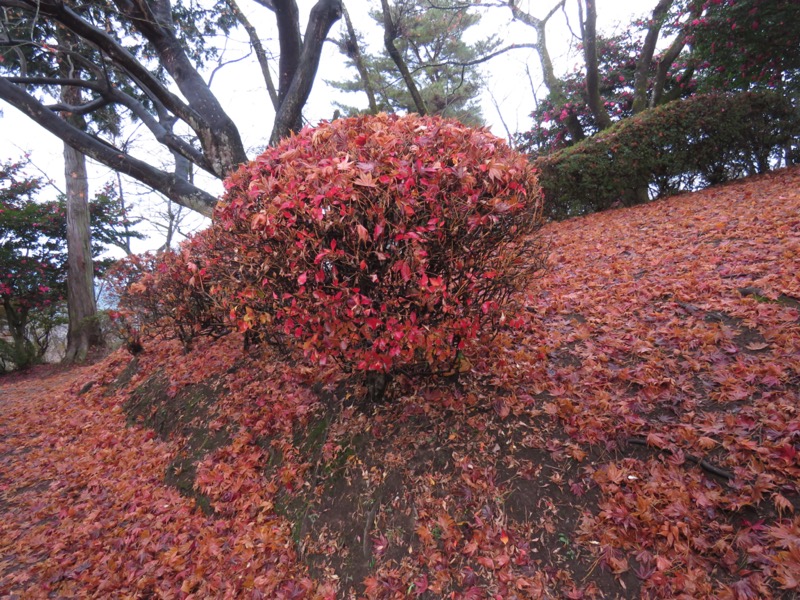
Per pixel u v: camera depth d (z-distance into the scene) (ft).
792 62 29.14
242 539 10.13
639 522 7.59
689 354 10.72
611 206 30.27
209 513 11.43
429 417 10.81
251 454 12.41
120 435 17.17
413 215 8.34
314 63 22.18
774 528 6.77
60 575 10.47
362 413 11.56
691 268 14.97
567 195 29.50
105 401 20.86
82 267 43.45
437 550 8.36
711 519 7.28
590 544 7.63
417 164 8.18
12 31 24.00
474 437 10.09
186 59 22.06
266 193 9.22
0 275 43.19
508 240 9.43
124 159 21.86
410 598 7.91
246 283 10.48
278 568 9.34
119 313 19.49
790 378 9.04
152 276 17.57
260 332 14.44
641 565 7.11
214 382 16.38
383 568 8.50
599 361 11.43
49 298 47.62
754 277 13.17
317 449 11.30
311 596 8.63
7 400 29.81
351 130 9.58
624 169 28.02
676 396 9.58
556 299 15.56
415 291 8.78
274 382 14.56
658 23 32.22
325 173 8.23
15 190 47.70
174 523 11.37
